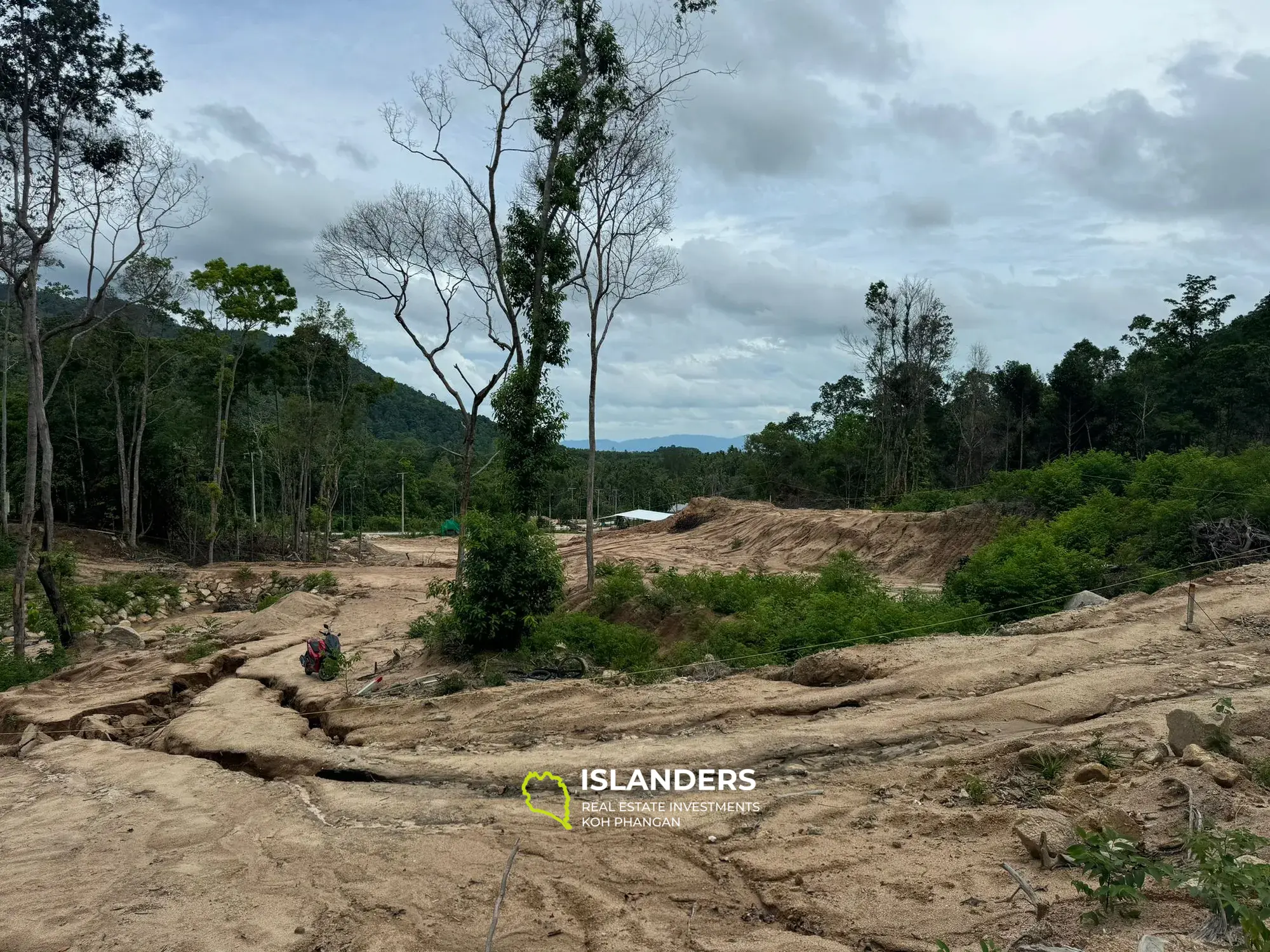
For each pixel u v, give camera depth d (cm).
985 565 1931
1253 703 914
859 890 597
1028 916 523
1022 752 823
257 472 5575
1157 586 1712
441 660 1600
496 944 576
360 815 841
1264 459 2158
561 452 1761
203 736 1170
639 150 2217
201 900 670
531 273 1903
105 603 2692
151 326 4119
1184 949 418
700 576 2284
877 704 1053
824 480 6103
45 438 2081
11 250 1939
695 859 684
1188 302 5819
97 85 1970
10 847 807
